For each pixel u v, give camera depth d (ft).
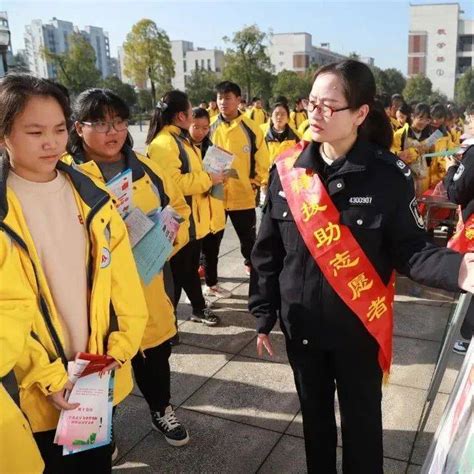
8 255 4.60
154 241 6.88
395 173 5.65
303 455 7.94
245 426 8.69
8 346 4.49
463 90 196.95
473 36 287.69
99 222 5.28
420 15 285.23
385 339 5.96
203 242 13.83
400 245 5.65
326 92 5.39
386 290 5.94
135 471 7.70
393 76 182.60
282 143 19.03
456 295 14.14
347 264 5.74
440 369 7.97
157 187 8.09
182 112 10.89
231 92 14.33
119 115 7.09
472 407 3.48
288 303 6.14
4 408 4.55
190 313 13.30
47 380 4.84
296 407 9.18
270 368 10.55
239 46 135.74
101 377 5.30
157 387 8.14
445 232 20.27
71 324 5.19
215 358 11.00
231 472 7.63
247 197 14.78
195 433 8.54
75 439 5.14
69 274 5.16
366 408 6.08
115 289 5.52
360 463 6.11
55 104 4.77
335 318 5.89
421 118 17.74
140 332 5.58
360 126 5.79
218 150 11.71
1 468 4.59
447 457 3.68
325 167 5.86
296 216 5.91
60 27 366.43
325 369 6.36
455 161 10.50
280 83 144.66
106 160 7.39
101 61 409.49
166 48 151.02
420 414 8.86
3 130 4.68
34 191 4.99
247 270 16.52
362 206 5.65
